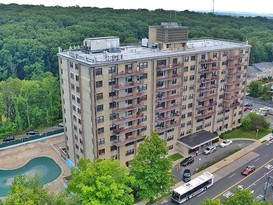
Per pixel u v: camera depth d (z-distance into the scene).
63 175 75.38
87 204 45.62
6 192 68.56
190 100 86.38
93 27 178.88
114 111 69.88
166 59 76.94
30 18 197.88
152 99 76.94
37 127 108.50
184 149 84.44
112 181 48.41
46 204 46.59
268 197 66.19
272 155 84.94
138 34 188.38
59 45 152.88
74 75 70.19
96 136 68.94
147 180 59.72
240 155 84.81
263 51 195.62
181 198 63.88
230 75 93.19
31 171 77.19
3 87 103.88
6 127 100.62
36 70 143.75
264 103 129.00
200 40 106.75
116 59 68.12
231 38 198.50
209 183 69.44
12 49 154.38
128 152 76.44
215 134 90.44
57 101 112.88
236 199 47.66
